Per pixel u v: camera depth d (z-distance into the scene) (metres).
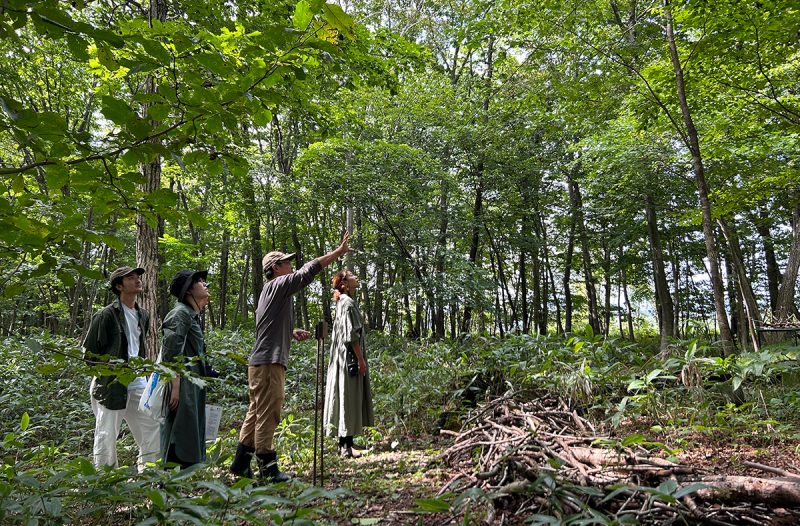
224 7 7.16
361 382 4.69
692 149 5.21
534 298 20.78
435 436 4.84
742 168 9.06
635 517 1.92
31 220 1.97
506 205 16.80
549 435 3.23
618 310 23.89
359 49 7.55
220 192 15.57
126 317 4.09
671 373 4.35
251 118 2.15
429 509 2.12
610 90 6.60
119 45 1.69
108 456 3.83
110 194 2.08
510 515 2.60
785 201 12.41
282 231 17.86
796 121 7.08
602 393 4.38
